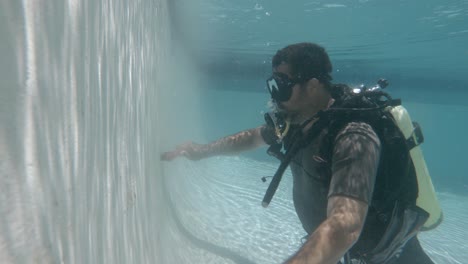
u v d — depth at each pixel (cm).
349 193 161
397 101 229
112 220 138
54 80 85
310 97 212
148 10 335
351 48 1698
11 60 66
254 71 2464
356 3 1165
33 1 76
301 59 208
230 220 475
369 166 169
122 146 167
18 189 66
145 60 277
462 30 1354
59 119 87
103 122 133
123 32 184
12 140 65
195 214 426
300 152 221
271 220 515
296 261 138
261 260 388
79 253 95
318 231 149
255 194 638
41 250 72
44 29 81
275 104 225
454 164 2216
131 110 197
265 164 944
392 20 1301
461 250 548
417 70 2016
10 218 62
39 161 75
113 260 134
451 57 1703
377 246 223
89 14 118
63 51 92
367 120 197
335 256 146
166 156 343
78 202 98
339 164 171
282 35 1598
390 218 213
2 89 62
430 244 555
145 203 226
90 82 117
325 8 1229
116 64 163
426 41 1509
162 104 429
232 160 911
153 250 221
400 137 206
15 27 68
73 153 96
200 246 357
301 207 244
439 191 1065
